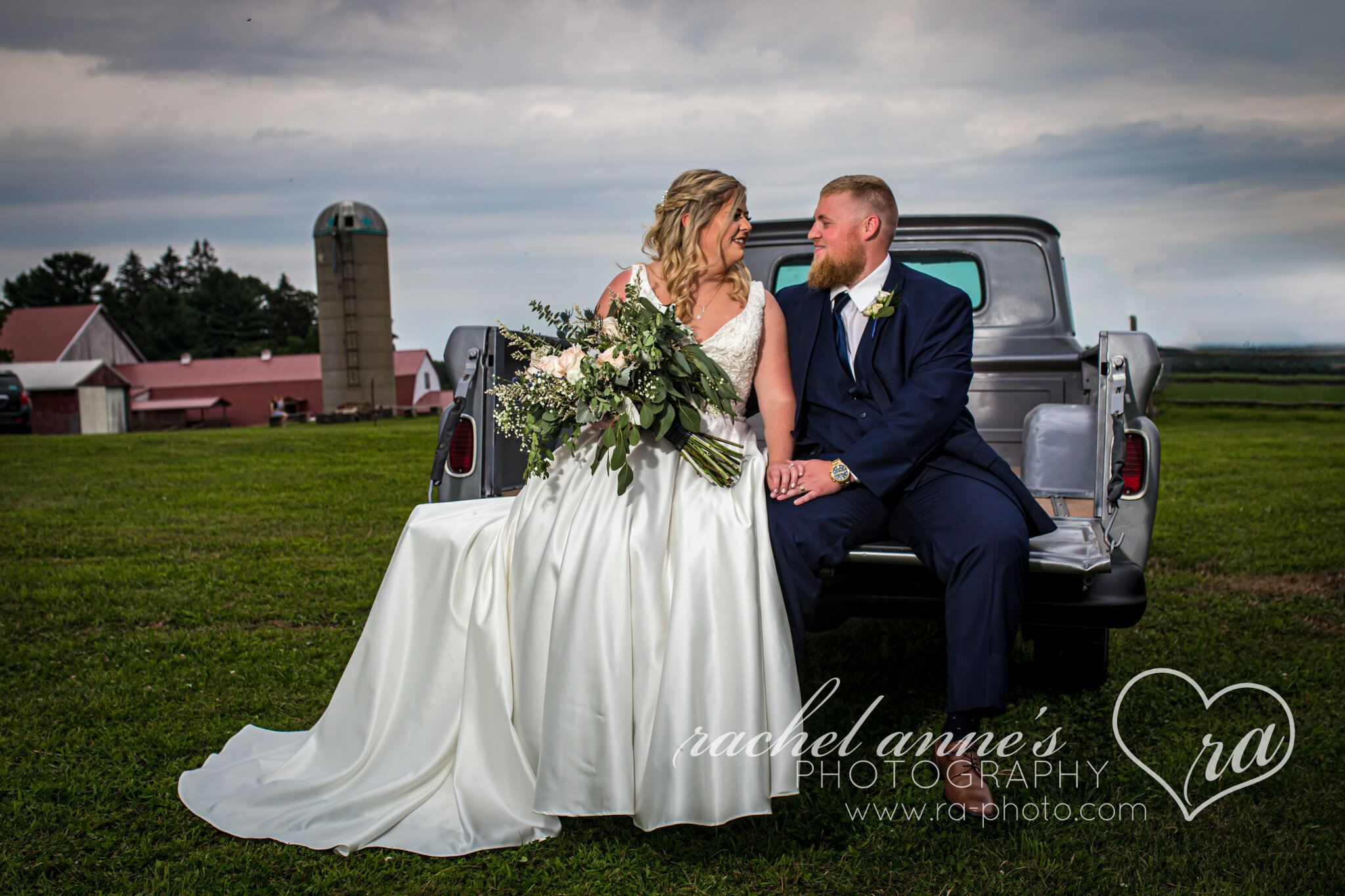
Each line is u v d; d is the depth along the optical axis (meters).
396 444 21.31
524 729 2.79
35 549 7.38
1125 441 3.16
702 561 2.66
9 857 2.60
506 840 2.69
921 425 2.96
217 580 6.16
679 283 3.05
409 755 2.97
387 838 2.71
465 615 2.99
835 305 3.34
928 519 2.92
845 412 3.26
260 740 3.38
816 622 3.06
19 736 3.46
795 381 3.36
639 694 2.63
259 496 10.95
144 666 4.30
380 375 56.03
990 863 2.57
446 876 2.51
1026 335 4.65
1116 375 3.13
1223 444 17.27
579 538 2.72
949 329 3.16
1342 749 3.22
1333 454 15.02
